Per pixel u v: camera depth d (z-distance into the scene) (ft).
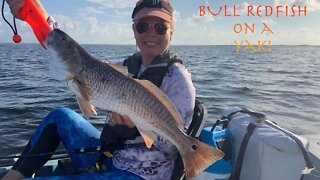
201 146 2.82
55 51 2.70
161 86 3.17
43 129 3.82
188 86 3.16
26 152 3.79
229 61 47.91
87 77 2.71
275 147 3.37
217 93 17.39
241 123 3.87
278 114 12.95
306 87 20.66
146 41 3.36
